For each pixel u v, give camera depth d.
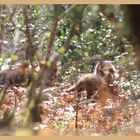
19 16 16.75
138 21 7.95
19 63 14.03
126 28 8.09
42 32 16.77
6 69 13.12
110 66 19.92
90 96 20.19
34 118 7.60
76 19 8.91
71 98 19.14
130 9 7.95
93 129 12.94
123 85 18.86
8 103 16.59
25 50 10.50
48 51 9.26
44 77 8.01
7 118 7.00
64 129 12.91
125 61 9.93
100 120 14.00
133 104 14.80
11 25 16.77
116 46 19.34
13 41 15.70
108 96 18.72
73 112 16.52
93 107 16.39
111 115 14.20
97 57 12.82
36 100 7.65
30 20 17.39
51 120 14.98
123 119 13.82
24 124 7.04
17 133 6.30
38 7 16.97
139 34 8.03
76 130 12.41
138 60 8.55
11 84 19.30
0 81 17.41
